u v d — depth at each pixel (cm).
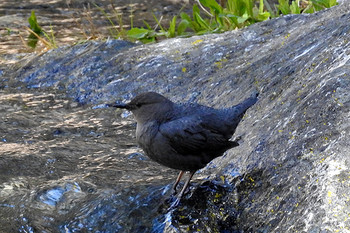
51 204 816
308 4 1652
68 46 1543
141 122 757
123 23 1931
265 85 1006
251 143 814
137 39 1678
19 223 774
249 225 692
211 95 1140
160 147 744
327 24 1088
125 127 1154
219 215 723
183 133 733
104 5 2139
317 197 621
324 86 775
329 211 589
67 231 755
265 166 741
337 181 614
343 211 576
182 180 839
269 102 930
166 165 769
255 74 1086
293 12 1553
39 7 2112
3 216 793
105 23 1934
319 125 726
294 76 946
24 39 1777
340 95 742
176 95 1203
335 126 704
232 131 769
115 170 933
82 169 946
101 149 1043
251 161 772
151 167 948
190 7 2092
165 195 791
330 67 856
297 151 716
